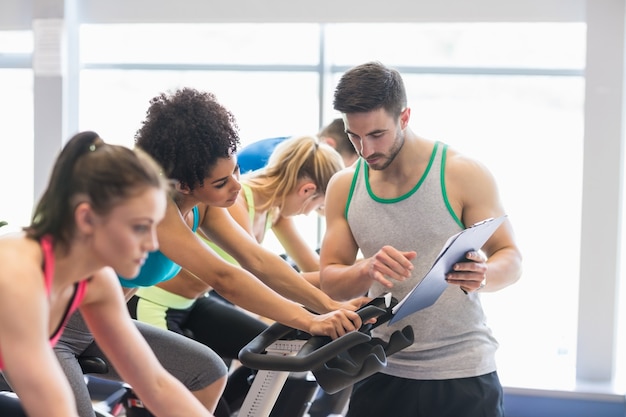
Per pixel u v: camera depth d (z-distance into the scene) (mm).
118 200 1546
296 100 6141
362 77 2518
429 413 2703
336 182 2850
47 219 1597
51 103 6105
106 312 1853
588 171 5480
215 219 2680
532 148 6160
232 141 2377
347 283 2641
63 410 1551
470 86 6125
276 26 6012
